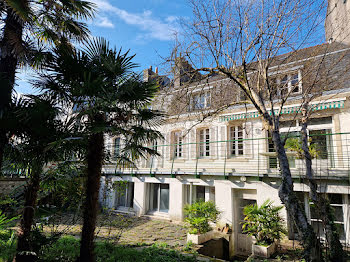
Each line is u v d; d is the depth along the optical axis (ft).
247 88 22.20
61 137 17.56
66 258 20.15
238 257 35.40
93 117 18.75
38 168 17.74
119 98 19.27
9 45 17.58
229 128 44.11
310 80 26.27
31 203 18.19
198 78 25.57
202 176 41.32
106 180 36.91
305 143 22.80
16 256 17.22
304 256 16.24
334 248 18.63
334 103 32.50
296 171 33.19
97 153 18.80
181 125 49.65
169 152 50.60
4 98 16.25
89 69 19.16
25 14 16.72
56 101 18.71
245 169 40.63
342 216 30.32
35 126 16.76
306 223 16.80
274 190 34.04
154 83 20.81
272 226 27.84
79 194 25.79
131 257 23.07
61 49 19.13
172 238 33.19
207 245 30.86
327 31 35.91
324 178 29.84
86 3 21.16
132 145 20.81
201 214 33.32
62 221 36.32
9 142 17.24
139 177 49.83
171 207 44.45
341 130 32.99
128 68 20.53
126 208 52.01
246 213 30.07
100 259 21.65
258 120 40.34
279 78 28.71
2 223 26.50
